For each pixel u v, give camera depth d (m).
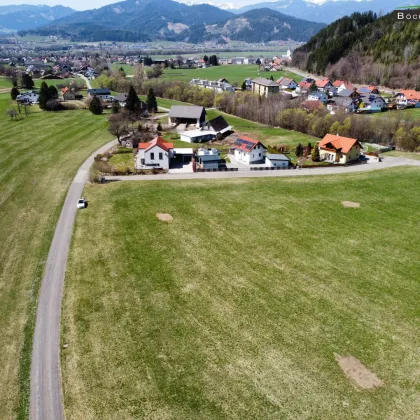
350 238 48.84
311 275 41.31
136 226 50.84
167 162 74.81
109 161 78.75
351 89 156.75
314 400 27.59
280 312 35.97
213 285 39.50
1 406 27.03
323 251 45.81
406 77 171.38
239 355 31.20
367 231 50.66
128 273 41.16
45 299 37.41
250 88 180.00
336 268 42.56
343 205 58.41
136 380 28.97
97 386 28.50
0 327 33.97
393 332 33.84
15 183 65.69
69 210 55.56
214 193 61.97
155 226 50.91
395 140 90.19
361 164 78.19
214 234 49.22
